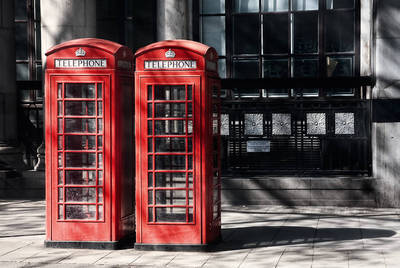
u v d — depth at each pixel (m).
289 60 14.29
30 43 16.06
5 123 14.81
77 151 9.59
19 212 12.85
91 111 9.55
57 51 9.59
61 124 9.62
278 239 10.12
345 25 14.08
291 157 13.84
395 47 13.05
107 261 8.77
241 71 14.51
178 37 13.95
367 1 13.87
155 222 9.41
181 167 9.37
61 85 9.59
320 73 14.19
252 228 11.11
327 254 8.98
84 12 14.12
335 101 13.69
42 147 14.84
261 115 13.92
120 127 9.59
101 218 9.56
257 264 8.45
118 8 15.31
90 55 9.49
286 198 13.66
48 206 9.67
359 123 13.62
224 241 10.03
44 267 8.48
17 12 16.12
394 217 12.16
